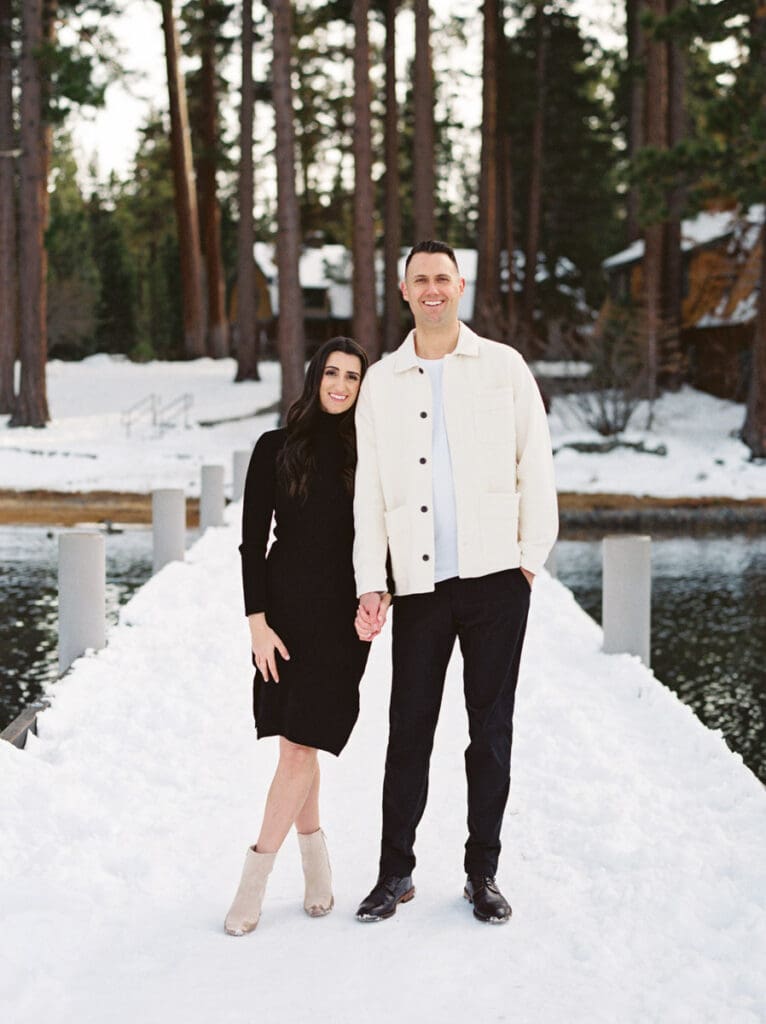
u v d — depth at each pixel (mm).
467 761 3824
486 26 37562
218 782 5145
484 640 3744
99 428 32781
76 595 7555
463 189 77062
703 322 36438
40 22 30047
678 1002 3115
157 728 5957
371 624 3578
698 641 10711
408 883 3834
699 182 27344
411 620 3785
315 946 3514
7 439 30094
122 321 71125
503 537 3738
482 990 3221
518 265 56000
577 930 3596
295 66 52969
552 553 12125
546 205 56188
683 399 34906
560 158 54344
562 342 33844
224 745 5727
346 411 3740
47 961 3355
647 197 26906
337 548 3641
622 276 45375
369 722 6336
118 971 3336
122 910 3766
